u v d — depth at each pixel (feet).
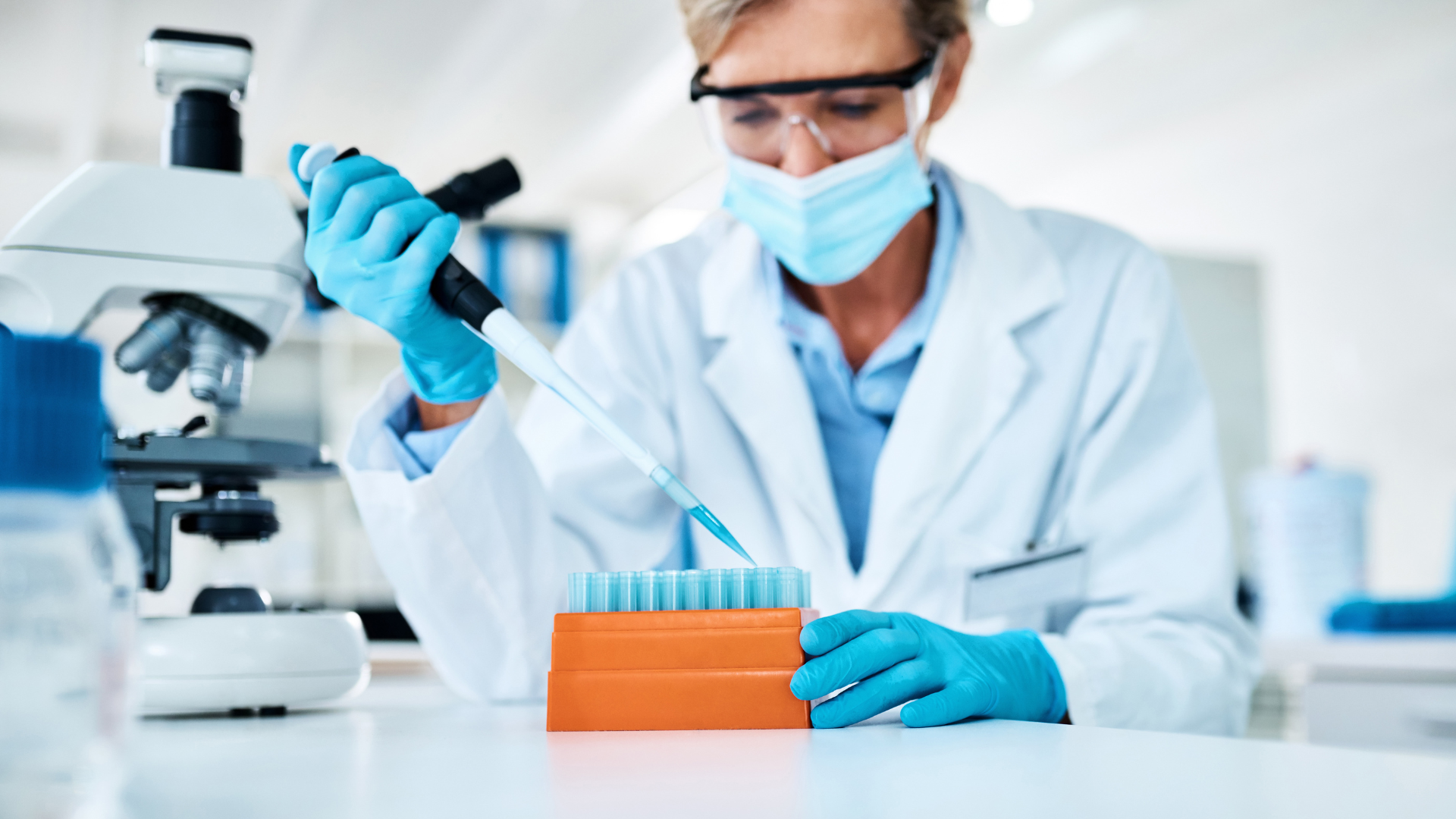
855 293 5.63
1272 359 20.72
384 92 17.83
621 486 5.37
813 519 5.42
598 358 5.69
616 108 17.07
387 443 4.08
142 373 3.53
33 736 1.60
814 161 5.03
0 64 16.84
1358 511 11.93
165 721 3.27
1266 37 17.08
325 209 3.54
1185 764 2.03
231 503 3.54
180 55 3.37
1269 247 20.70
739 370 5.55
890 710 3.36
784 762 2.16
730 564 5.41
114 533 1.80
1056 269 5.63
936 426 5.32
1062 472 5.53
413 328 3.55
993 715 3.23
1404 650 7.49
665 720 2.87
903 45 5.00
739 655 2.91
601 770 2.09
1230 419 15.70
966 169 22.27
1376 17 16.52
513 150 19.40
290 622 3.41
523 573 4.33
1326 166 19.69
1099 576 5.14
